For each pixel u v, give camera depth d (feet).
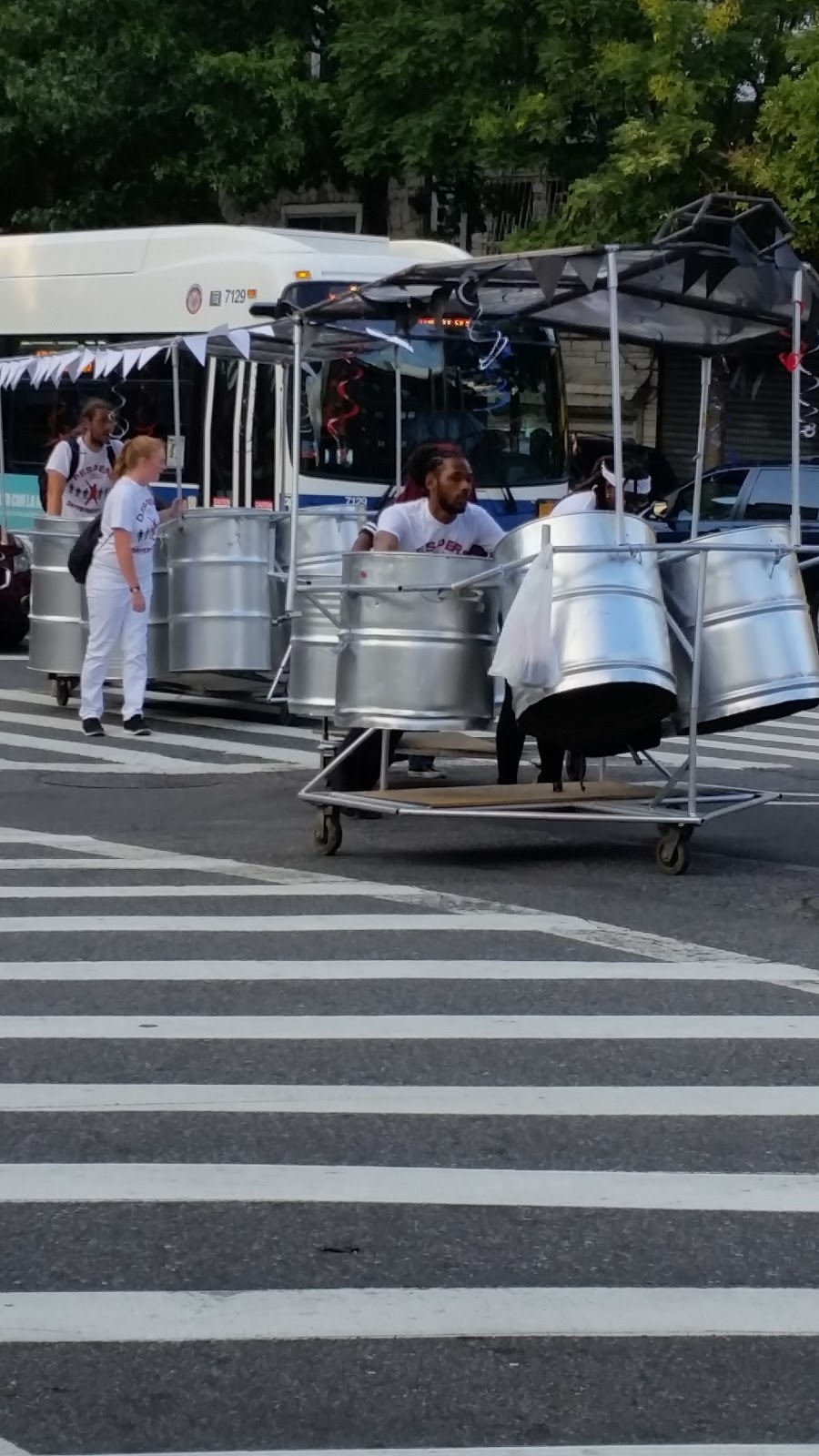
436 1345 14.98
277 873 32.30
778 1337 15.20
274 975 25.71
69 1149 19.19
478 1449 13.42
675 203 76.33
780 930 28.35
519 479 61.87
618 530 30.32
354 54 83.56
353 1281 16.12
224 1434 13.62
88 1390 14.25
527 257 32.86
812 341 39.50
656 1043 22.80
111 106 87.04
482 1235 17.13
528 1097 20.84
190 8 88.63
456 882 31.55
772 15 75.61
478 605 31.71
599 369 90.74
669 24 74.64
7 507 73.31
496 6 79.46
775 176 72.74
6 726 48.70
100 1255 16.65
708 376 42.60
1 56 86.84
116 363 54.13
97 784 41.06
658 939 27.73
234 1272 16.30
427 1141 19.47
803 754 46.83
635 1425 13.78
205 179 88.22
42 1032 23.08
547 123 79.46
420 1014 23.90
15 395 72.90
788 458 84.64
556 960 26.55
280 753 45.06
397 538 34.24
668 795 33.32
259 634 47.34
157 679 49.57
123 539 45.78
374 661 31.78
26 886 31.22
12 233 95.30
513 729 34.78
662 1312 15.60
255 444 61.87
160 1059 22.03
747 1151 19.30
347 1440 13.55
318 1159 18.94
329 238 64.18
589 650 29.99
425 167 84.43
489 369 61.41
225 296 63.21
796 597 31.40
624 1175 18.60
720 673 31.07
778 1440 13.60
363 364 60.13
